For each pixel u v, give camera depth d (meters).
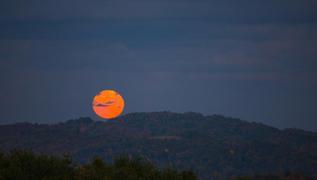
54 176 119.31
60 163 125.00
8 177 116.75
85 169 123.00
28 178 119.31
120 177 124.50
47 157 126.19
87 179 119.81
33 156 125.81
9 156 124.75
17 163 120.81
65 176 119.25
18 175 117.69
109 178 120.38
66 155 127.88
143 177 127.56
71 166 126.38
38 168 122.06
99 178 120.62
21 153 125.44
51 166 123.25
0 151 125.62
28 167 121.94
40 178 120.94
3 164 121.69
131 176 124.50
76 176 121.19
